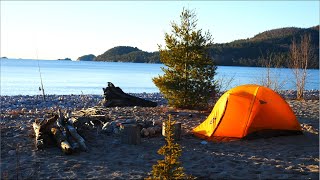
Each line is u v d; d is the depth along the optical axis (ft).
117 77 261.44
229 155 32.27
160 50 59.67
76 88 156.66
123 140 35.58
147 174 26.81
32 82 182.70
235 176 26.76
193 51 58.39
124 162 29.76
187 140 37.81
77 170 27.58
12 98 92.48
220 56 472.44
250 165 29.40
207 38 59.16
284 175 26.84
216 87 59.67
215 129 38.99
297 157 31.71
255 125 38.52
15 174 26.45
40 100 87.04
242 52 490.08
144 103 66.90
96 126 41.45
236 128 38.50
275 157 31.68
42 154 31.42
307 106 65.72
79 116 41.96
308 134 40.83
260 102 38.93
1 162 29.12
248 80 211.82
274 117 39.17
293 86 154.30
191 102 58.39
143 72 366.43
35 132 36.22
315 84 203.10
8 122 45.37
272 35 517.14
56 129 33.76
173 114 52.85
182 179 21.99
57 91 140.87
